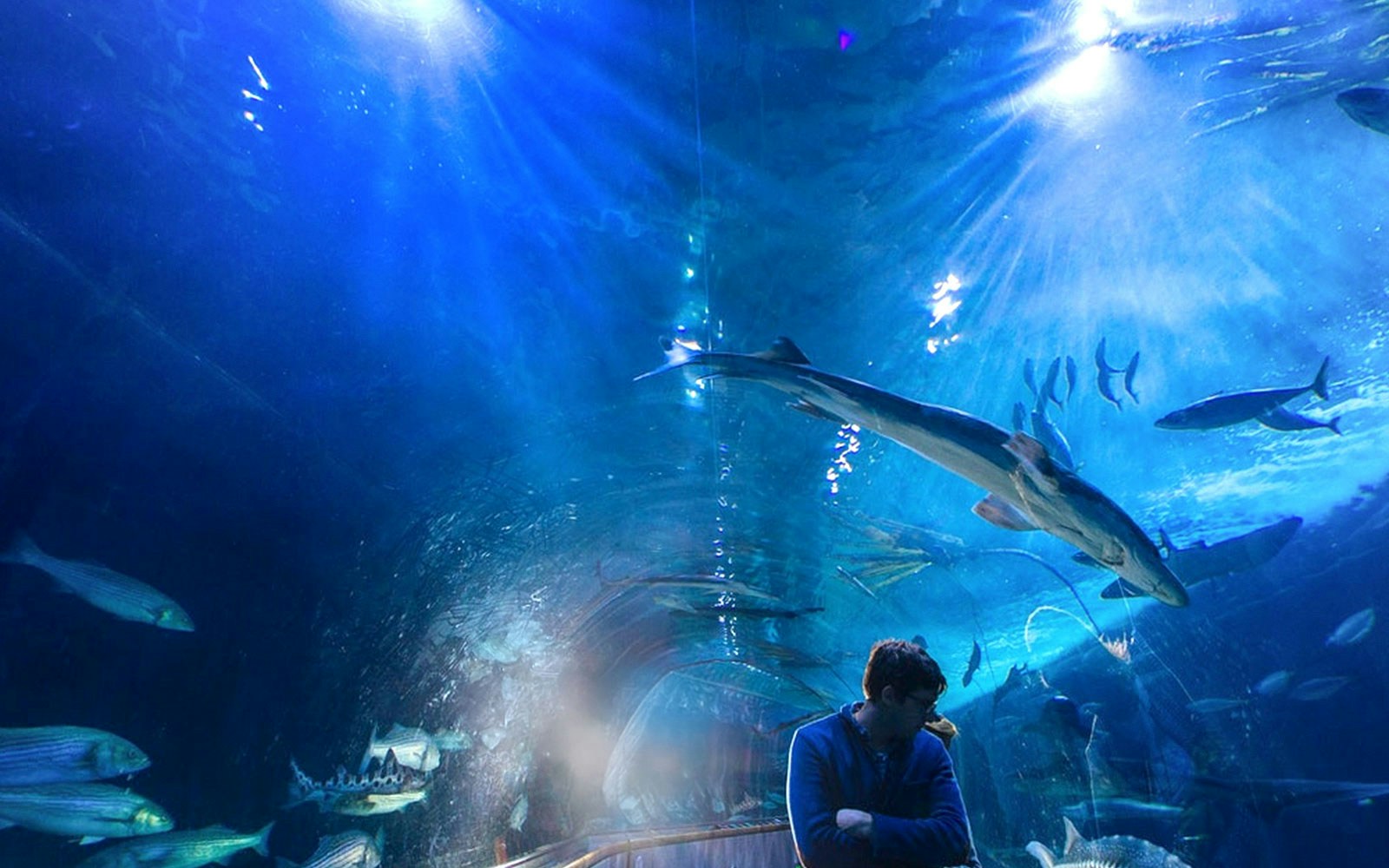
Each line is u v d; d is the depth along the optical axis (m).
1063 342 12.32
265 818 7.13
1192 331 12.30
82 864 4.98
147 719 6.06
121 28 5.17
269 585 6.95
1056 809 11.23
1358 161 10.35
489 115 8.80
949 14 9.14
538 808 14.08
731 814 19.31
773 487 11.66
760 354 5.09
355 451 7.52
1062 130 10.43
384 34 7.51
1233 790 10.76
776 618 13.70
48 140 4.94
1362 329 11.62
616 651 15.34
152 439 5.91
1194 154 10.63
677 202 10.07
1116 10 9.19
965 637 14.16
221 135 6.12
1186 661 12.54
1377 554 11.71
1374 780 11.48
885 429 4.87
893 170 10.28
